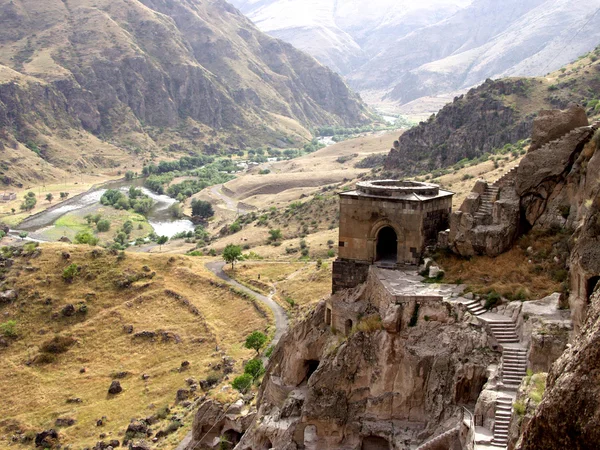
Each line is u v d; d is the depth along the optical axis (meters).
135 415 83.25
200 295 121.88
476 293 38.78
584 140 43.09
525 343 34.03
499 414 30.44
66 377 99.25
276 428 42.16
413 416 37.25
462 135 181.75
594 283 30.23
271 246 162.12
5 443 82.31
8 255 133.25
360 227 45.22
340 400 39.56
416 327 37.94
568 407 16.33
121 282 124.62
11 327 112.25
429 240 44.94
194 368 94.62
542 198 44.00
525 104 175.12
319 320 47.47
